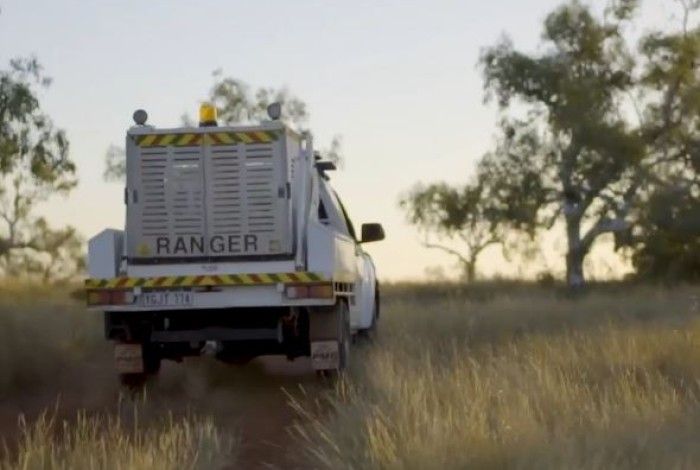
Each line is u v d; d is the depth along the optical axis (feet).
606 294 221.46
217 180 84.17
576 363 80.59
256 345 90.12
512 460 50.65
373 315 112.27
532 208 316.19
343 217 101.81
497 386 66.74
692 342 85.76
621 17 314.96
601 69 315.99
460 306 149.89
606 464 50.08
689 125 311.68
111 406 80.64
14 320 97.14
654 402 63.10
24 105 196.34
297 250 83.66
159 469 52.85
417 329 120.26
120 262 84.17
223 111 307.17
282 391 86.99
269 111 84.69
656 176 311.68
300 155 87.76
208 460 57.16
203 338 85.87
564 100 306.76
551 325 122.21
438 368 80.02
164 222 84.17
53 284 222.69
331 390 81.30
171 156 84.38
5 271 300.61
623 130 304.71
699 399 67.51
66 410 79.05
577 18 315.17
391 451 52.54
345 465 54.24
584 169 307.99
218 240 83.92
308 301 82.69
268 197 83.97
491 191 323.78
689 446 52.21
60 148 202.69
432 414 58.49
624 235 305.32
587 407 60.85
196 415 75.77
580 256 311.88
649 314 137.49
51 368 94.53
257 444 66.03
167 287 83.05
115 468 52.80
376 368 79.41
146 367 86.69
